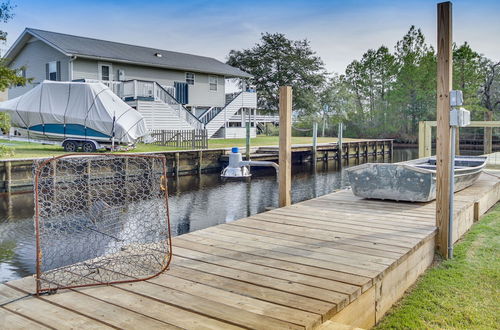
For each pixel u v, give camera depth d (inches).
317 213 223.1
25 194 474.9
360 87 1732.3
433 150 1212.5
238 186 556.1
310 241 167.6
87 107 660.1
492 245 197.9
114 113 651.5
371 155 1182.9
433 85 1472.7
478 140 1075.3
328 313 102.7
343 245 160.7
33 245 274.4
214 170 719.7
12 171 488.4
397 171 244.2
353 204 248.5
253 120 1211.2
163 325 95.7
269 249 156.8
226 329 93.5
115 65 878.4
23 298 112.0
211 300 109.7
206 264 139.6
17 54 933.2
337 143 981.2
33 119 692.1
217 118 1031.0
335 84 1722.4
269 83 1531.7
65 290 117.3
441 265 174.1
